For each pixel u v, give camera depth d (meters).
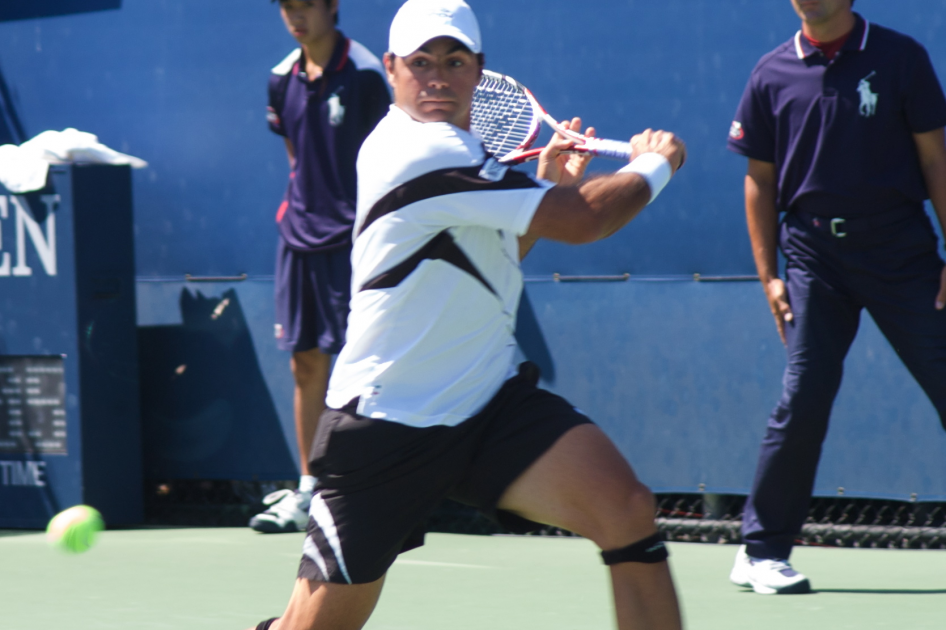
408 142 8.30
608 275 17.56
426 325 8.44
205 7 19.31
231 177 19.36
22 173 18.45
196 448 19.73
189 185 19.61
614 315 17.53
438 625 12.79
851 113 13.23
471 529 18.42
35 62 20.33
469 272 8.45
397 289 8.40
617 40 17.34
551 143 9.99
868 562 15.80
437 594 14.29
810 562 15.88
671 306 17.28
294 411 19.08
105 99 20.00
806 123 13.49
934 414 16.14
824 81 13.37
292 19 17.11
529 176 8.30
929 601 13.52
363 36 18.58
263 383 19.30
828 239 13.51
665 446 17.36
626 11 17.27
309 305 17.97
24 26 20.34
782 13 16.55
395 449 8.44
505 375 8.89
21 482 18.94
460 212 8.24
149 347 19.98
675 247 17.23
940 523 16.47
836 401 16.62
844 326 13.83
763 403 16.88
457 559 16.39
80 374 18.53
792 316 13.88
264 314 19.25
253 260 19.31
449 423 8.48
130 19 19.77
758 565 14.16
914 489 16.28
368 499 8.52
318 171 17.55
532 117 11.09
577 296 17.70
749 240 16.89
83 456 18.58
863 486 16.55
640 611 8.23
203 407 19.69
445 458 8.53
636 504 8.19
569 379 17.78
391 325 8.47
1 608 13.82
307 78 17.50
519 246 9.41
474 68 8.54
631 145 9.09
